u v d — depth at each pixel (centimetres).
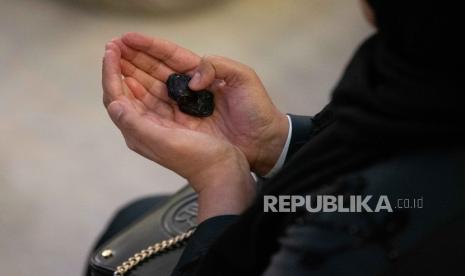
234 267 79
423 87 70
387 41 72
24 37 219
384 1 71
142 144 89
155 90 93
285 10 241
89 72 206
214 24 232
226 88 94
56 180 171
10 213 163
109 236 111
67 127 185
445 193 71
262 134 95
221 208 87
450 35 70
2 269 153
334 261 71
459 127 70
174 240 95
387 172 72
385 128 70
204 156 88
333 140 74
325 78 210
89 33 223
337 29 233
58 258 155
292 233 73
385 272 70
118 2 234
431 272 71
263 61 215
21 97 195
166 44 93
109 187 169
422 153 72
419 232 71
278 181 76
